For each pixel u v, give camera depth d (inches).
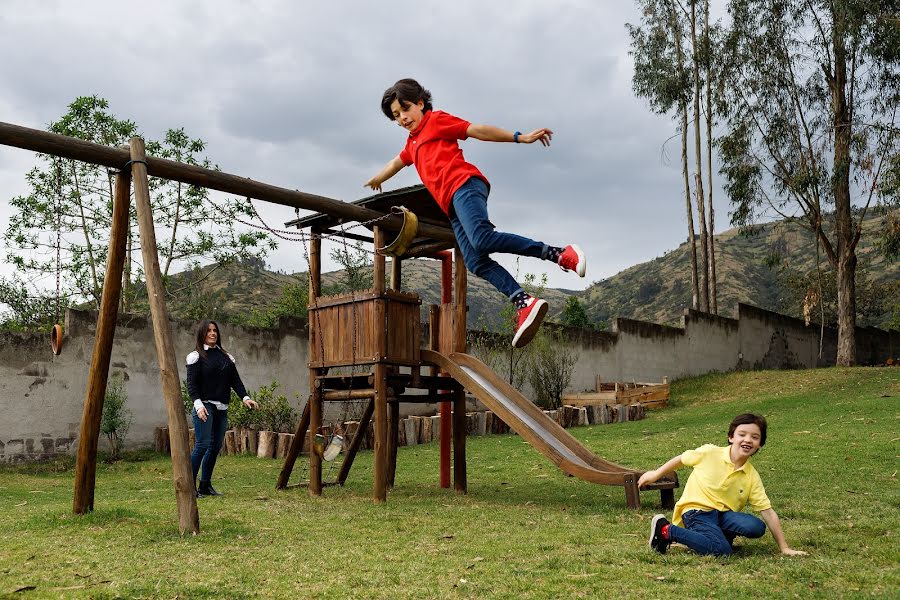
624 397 698.8
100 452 488.7
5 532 202.4
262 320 914.1
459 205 191.5
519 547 177.6
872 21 896.9
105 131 690.8
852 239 973.2
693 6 1083.9
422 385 297.3
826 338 1222.3
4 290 741.3
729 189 973.8
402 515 234.4
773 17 969.5
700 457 174.7
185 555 169.9
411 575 149.5
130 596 133.6
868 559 159.8
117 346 504.1
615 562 160.2
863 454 357.1
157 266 217.9
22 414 461.4
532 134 193.0
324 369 306.8
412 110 205.9
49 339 477.1
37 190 666.8
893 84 929.5
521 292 189.0
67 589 138.6
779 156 970.7
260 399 537.6
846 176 973.8
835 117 962.7
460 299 319.0
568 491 300.2
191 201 716.7
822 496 253.9
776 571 148.7
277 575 150.1
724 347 992.2
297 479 368.8
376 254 285.1
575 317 1040.2
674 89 1068.5
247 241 727.7
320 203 269.4
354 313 291.4
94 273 701.9
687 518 172.1
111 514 225.9
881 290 1711.4
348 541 188.1
